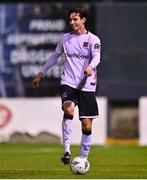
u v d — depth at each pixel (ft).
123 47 200.95
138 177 78.89
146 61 201.05
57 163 117.70
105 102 196.75
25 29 203.41
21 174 83.92
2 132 197.98
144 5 200.85
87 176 79.77
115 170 94.12
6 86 203.00
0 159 129.70
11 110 197.88
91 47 82.64
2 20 203.62
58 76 200.95
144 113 196.44
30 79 202.90
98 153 155.12
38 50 203.21
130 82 200.95
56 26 202.49
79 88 82.79
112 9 200.54
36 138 196.95
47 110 196.65
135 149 174.19
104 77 200.64
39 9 203.41
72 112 82.48
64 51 83.66
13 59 203.21
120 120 200.13
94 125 195.42
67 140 82.28
